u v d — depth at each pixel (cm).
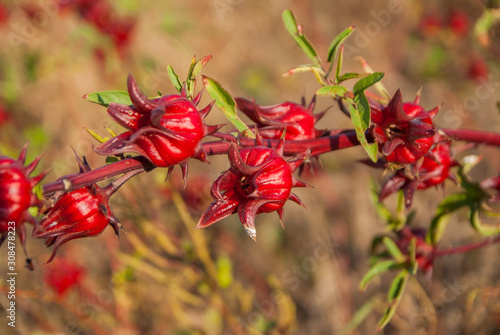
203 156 38
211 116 102
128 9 94
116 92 41
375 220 88
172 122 37
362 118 40
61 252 81
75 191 38
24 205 35
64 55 92
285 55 120
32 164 36
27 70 90
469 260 79
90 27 91
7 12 90
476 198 49
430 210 86
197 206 77
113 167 37
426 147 41
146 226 69
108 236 79
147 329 77
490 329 70
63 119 91
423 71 106
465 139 45
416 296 77
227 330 78
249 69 117
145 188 72
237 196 38
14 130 90
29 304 73
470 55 101
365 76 41
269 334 70
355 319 69
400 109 40
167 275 75
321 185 93
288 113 42
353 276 86
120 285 70
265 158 38
